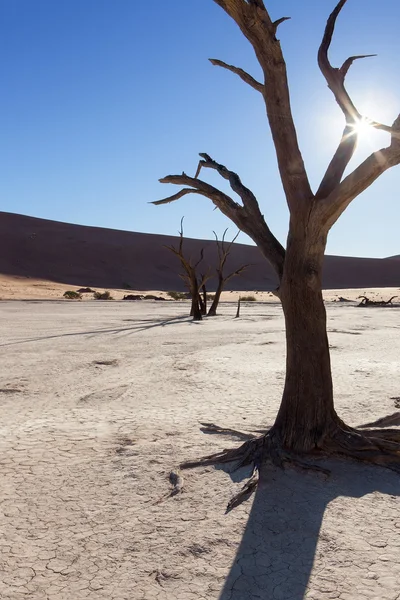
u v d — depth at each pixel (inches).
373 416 316.5
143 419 316.5
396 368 485.1
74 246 4480.8
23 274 3767.2
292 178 220.5
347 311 1432.1
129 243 4857.3
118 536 174.9
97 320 1115.3
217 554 163.6
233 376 454.9
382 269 5157.5
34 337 770.2
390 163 199.2
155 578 151.6
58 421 315.0
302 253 223.5
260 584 148.4
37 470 232.2
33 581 150.8
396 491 205.8
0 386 420.8
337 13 223.6
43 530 179.5
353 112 220.1
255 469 217.5
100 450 257.8
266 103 224.2
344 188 207.5
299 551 164.9
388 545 168.1
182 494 205.0
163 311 1460.4
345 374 458.6
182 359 552.1
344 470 221.6
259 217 245.8
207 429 288.0
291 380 233.5
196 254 4950.8
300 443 230.4
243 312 1427.2
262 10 210.8
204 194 253.8
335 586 147.1
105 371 486.9
